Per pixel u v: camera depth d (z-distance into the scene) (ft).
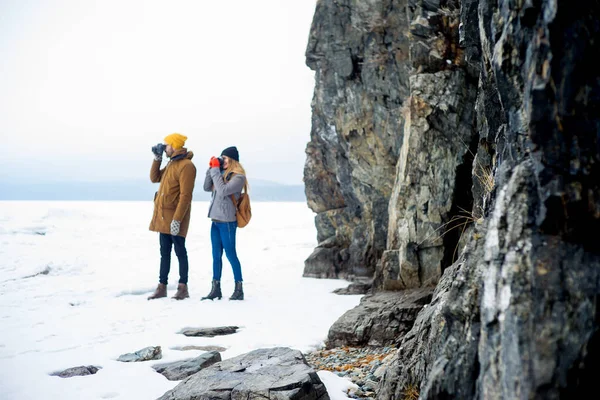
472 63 14.12
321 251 31.55
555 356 5.10
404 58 25.94
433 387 6.79
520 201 6.21
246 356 12.23
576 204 5.61
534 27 6.02
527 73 6.18
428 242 20.75
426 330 9.80
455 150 20.59
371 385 11.73
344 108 29.63
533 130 5.88
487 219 7.68
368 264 29.37
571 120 5.61
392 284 21.56
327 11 29.12
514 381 5.29
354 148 29.68
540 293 5.46
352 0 27.14
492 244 6.42
